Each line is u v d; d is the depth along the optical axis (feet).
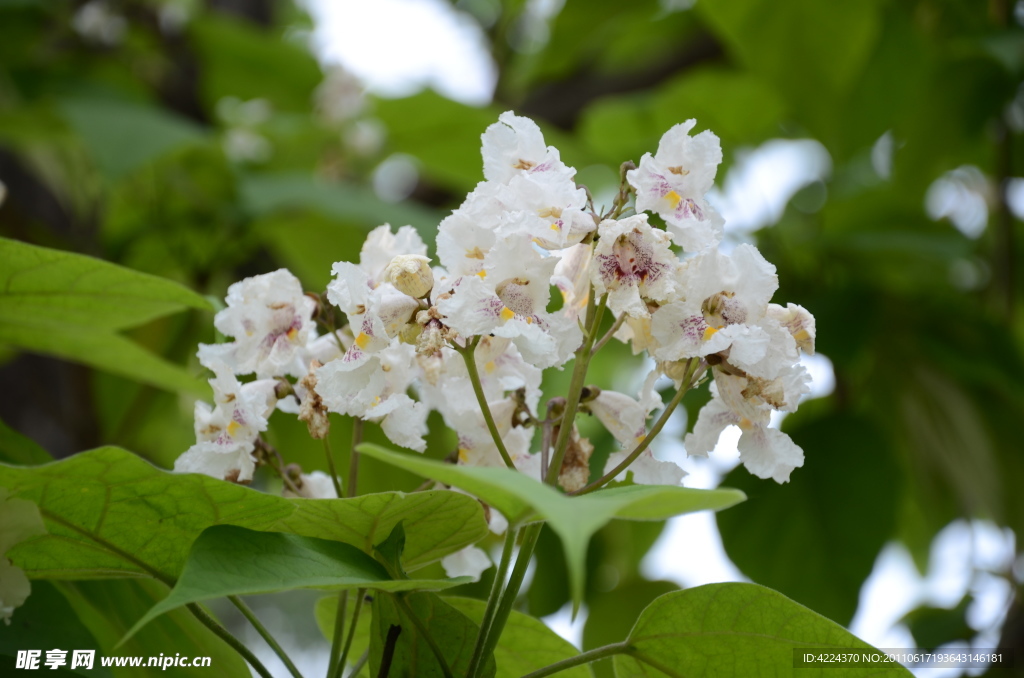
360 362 3.42
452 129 6.61
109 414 6.17
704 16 5.81
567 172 3.41
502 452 3.36
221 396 3.51
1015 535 5.45
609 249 3.34
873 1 5.18
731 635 3.42
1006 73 5.29
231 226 5.90
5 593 3.36
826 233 5.56
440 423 5.49
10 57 6.53
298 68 7.33
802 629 3.39
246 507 3.33
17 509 3.29
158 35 7.27
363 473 5.48
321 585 3.21
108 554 3.42
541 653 3.67
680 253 5.02
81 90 6.11
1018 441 5.54
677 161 3.41
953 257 5.25
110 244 6.06
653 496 3.10
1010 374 5.23
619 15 6.68
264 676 3.38
